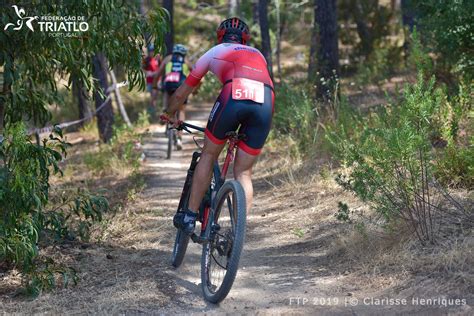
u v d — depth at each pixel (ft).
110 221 22.29
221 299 14.06
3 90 17.81
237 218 13.64
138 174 31.94
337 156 25.46
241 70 14.79
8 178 15.43
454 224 16.43
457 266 14.06
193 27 98.22
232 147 14.98
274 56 82.23
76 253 18.56
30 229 15.58
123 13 17.98
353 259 16.20
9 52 16.79
